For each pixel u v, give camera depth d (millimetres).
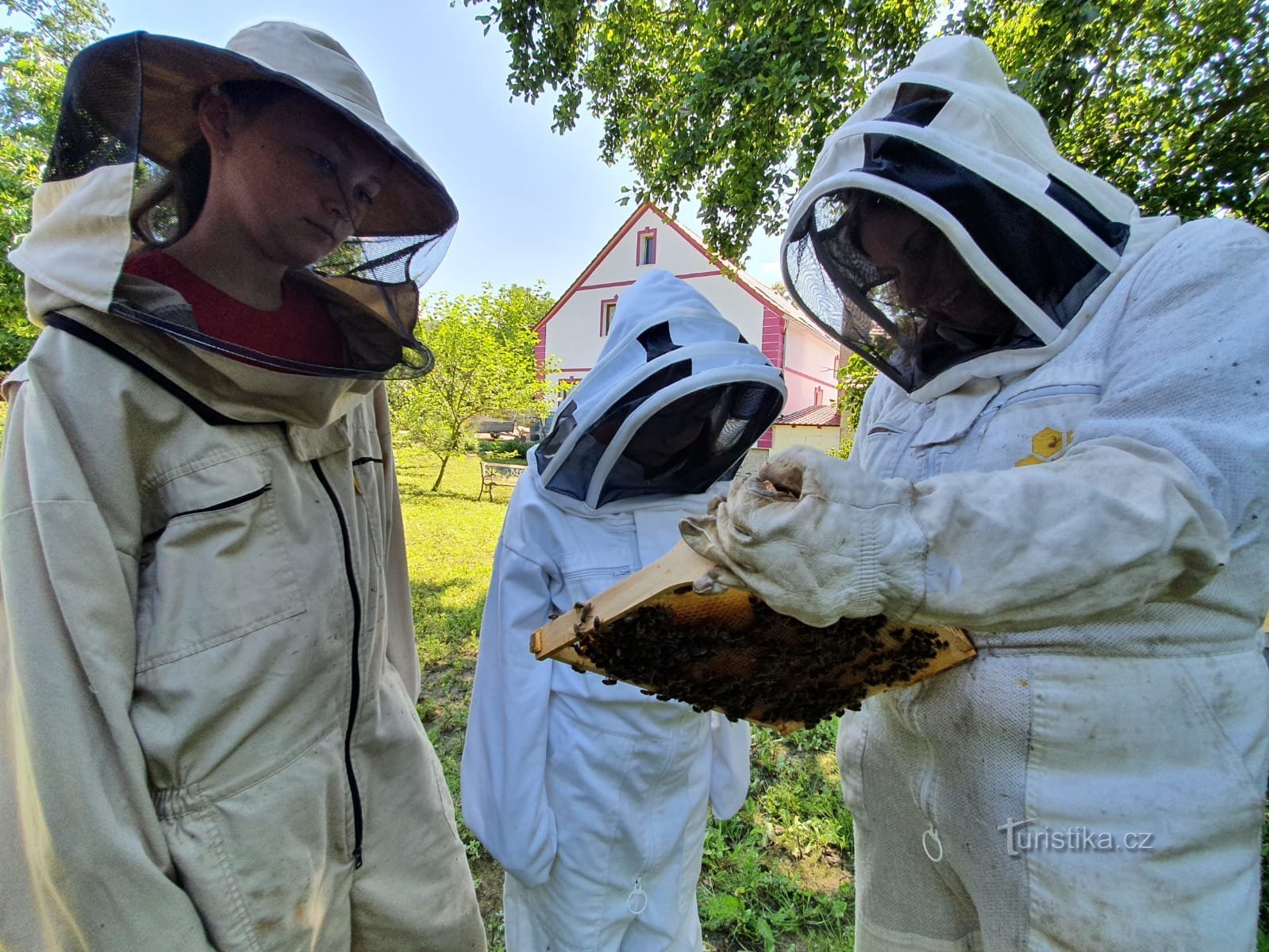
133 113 1055
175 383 1221
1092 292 1062
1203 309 927
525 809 1634
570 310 25781
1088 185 1067
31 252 1140
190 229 1167
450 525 11086
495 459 25562
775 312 22062
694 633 1027
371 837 1665
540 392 21625
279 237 1259
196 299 1184
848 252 1275
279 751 1373
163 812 1230
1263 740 1045
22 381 1145
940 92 1122
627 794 1688
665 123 5516
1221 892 999
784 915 2592
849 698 1153
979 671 1120
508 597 1734
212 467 1264
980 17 4578
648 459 1713
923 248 1118
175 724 1217
